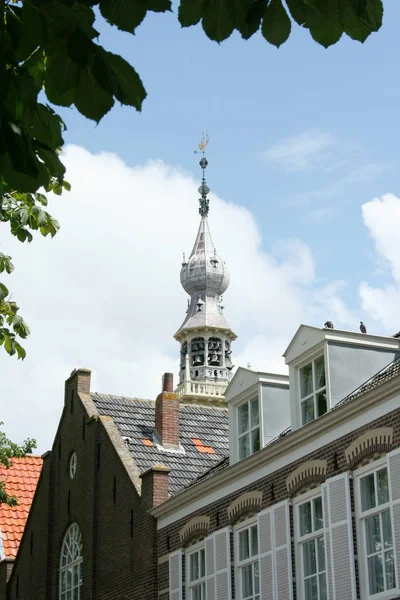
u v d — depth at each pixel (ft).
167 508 100.27
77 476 120.37
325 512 76.79
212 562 91.71
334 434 77.71
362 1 20.07
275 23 20.30
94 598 110.42
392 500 69.56
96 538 112.78
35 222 53.78
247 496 88.07
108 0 19.76
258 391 92.79
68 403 126.41
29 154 19.89
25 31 19.48
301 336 85.40
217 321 438.40
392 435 71.20
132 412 122.01
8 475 148.36
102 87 19.83
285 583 80.23
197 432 121.49
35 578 126.21
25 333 56.34
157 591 99.76
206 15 20.24
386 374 80.94
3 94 19.54
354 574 72.23
